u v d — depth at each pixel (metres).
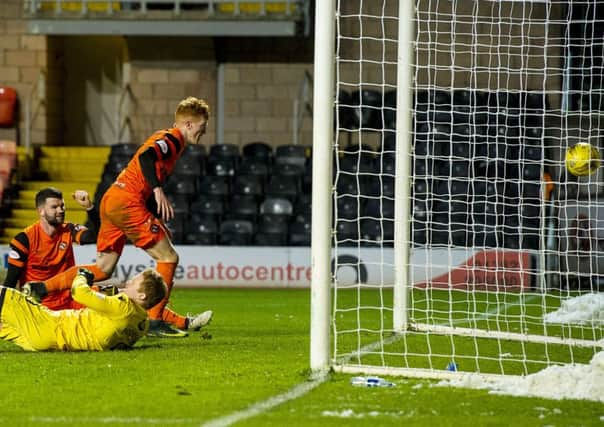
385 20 61.72
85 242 55.31
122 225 26.95
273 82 68.75
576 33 56.78
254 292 51.81
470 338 29.05
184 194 62.84
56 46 71.44
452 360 23.78
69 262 27.64
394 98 63.88
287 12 63.94
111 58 73.62
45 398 18.55
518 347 27.22
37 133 69.88
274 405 17.97
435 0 56.38
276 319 36.66
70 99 73.56
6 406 17.80
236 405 17.94
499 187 56.59
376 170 63.16
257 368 22.28
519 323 35.03
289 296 49.09
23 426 16.17
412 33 29.70
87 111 73.75
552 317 35.38
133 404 17.98
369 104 63.59
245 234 59.81
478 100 57.38
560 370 19.66
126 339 24.86
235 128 69.06
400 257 30.31
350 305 44.91
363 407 17.84
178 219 61.25
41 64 69.75
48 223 27.17
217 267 55.75
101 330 24.38
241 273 55.69
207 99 68.81
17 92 69.69
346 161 63.38
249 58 68.69
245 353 24.92
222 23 64.19
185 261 55.88
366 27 62.00
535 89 57.22
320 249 21.61
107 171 64.12
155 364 22.70
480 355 25.53
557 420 16.81
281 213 61.12
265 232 60.06
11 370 21.61
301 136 68.75
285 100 68.75
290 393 19.16
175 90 68.94
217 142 69.19
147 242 27.06
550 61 56.94
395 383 20.48
